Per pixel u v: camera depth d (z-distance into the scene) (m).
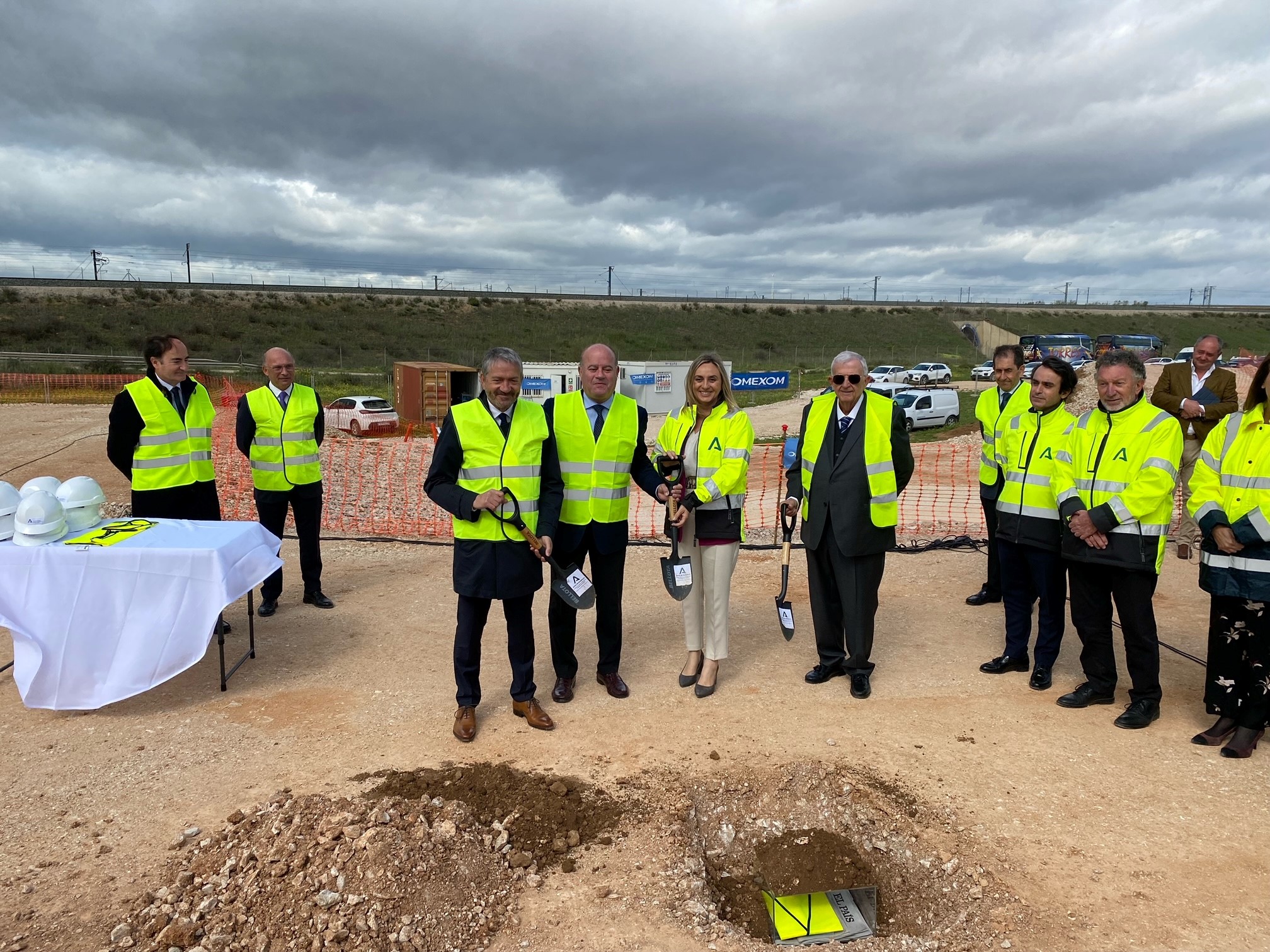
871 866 2.93
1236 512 3.47
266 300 59.59
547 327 62.53
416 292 70.25
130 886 2.71
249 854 2.75
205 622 4.00
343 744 3.71
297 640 5.09
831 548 4.21
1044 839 2.96
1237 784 3.32
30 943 2.43
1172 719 3.94
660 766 3.48
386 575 6.64
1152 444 3.72
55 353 38.97
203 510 5.12
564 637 4.13
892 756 3.58
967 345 66.62
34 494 4.04
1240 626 3.54
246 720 3.95
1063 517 3.96
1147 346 44.16
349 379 33.88
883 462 4.08
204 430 5.11
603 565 4.14
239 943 2.42
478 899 2.63
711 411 4.18
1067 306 86.81
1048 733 3.79
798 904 2.74
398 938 2.42
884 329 70.75
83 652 3.95
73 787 3.35
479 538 3.66
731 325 68.38
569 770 3.46
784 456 4.55
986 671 4.53
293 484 5.51
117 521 4.53
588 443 3.98
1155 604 5.79
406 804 2.99
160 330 47.03
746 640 5.11
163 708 4.09
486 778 3.35
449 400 21.59
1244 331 77.38
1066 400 4.33
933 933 2.59
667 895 2.69
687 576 4.07
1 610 3.87
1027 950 2.45
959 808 3.17
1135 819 3.08
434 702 4.16
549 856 2.89
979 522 8.75
